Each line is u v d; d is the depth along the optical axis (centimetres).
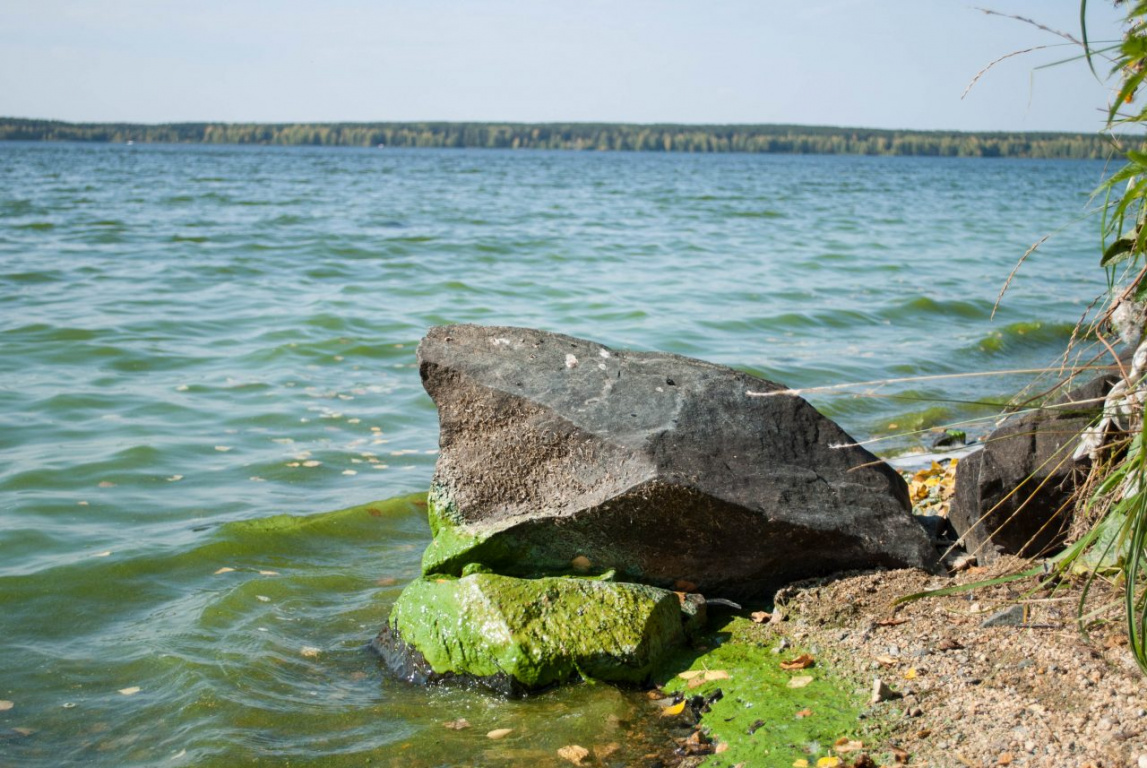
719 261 1070
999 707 220
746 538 266
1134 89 200
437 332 289
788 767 219
